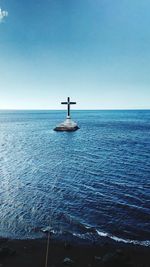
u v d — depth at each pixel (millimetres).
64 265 12297
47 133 89688
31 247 14234
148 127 113188
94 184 27469
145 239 15227
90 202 21844
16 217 18703
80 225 17266
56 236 15680
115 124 134875
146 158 42125
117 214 19141
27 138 76312
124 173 32312
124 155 45281
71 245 14469
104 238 15414
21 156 46281
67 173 32812
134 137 74938
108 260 12328
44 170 34750
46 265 12250
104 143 62031
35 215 19078
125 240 15133
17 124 146250
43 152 50375
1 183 28250
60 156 45594
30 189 25859
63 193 24406
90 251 13836
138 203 21484
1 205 21203
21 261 12625
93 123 144875
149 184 27234
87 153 48188
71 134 84562
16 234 16016
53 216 18844
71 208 20438
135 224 17359
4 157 45469
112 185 26984
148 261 12719
